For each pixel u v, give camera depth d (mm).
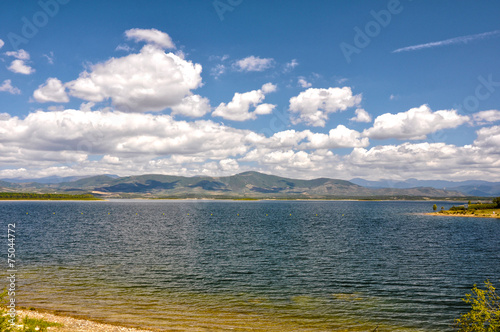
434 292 39062
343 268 50844
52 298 34812
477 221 151000
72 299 34719
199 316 30844
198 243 76312
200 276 45312
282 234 96812
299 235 94312
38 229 103312
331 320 30391
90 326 27062
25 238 82000
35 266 49781
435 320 30641
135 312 31453
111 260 55094
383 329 28531
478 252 66000
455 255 62469
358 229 113438
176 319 29953
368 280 44062
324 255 61562
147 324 28578
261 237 89062
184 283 41781
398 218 174625
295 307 33656
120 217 169500
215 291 38625
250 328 28297
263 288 40125
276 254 62406
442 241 82438
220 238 86312
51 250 64375
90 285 40031
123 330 26719
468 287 41094
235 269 49625
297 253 63625
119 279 43000
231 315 31266
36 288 38219
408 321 30344
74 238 82875
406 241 82188
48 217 159875
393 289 40156
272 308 33281
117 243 74938
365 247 71688
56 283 40562
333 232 103188
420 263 54781
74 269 48125
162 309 32469
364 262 55375
